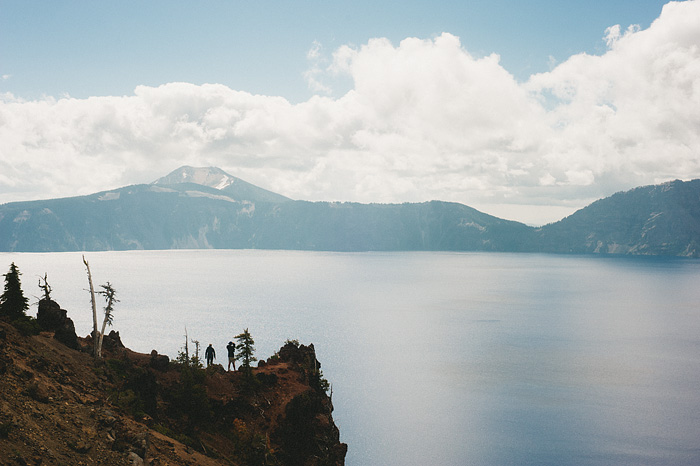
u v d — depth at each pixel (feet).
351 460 435.94
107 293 218.59
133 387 180.45
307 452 226.58
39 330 184.75
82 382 154.81
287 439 222.07
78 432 108.06
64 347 184.65
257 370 271.08
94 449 104.68
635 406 573.74
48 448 94.58
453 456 441.68
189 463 135.85
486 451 451.53
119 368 197.16
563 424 520.42
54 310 197.47
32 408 106.83
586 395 614.34
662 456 446.19
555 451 454.81
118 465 103.45
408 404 577.84
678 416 542.98
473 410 559.79
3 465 80.94
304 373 283.38
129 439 116.37
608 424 519.60
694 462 434.30
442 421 526.98
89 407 125.18
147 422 158.61
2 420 95.25
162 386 209.77
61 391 126.11
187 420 195.62
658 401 590.96
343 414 547.08
